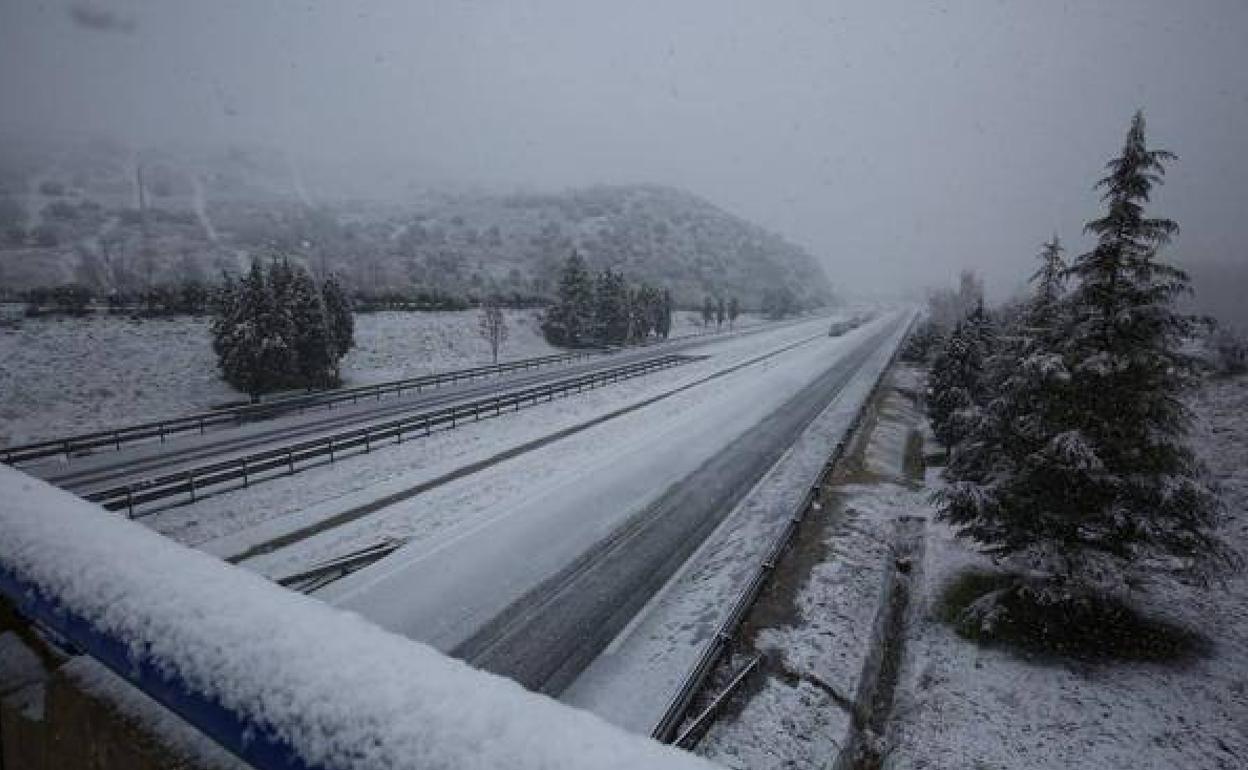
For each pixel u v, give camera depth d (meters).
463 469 21.27
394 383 35.28
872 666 11.41
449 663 0.91
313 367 36.03
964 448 13.59
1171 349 11.41
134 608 1.09
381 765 0.68
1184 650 11.26
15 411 28.36
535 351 55.62
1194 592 13.40
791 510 18.36
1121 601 12.65
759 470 22.34
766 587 13.47
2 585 1.35
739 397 36.44
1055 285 13.03
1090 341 11.76
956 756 8.81
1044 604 12.50
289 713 0.81
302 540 15.46
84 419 28.97
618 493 19.55
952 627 12.14
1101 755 8.76
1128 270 11.61
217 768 1.00
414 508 17.67
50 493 1.61
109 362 33.91
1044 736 9.15
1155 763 8.61
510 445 24.44
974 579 13.99
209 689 0.91
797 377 45.06
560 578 14.05
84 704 1.24
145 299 40.38
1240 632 11.85
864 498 19.58
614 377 40.34
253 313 32.53
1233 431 21.55
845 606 12.94
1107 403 11.41
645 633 11.99
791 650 11.27
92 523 1.41
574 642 11.70
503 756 0.65
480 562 14.61
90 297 39.31
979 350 25.48
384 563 14.42
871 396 38.53
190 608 1.05
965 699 10.02
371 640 0.96
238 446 24.12
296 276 35.84
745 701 9.95
